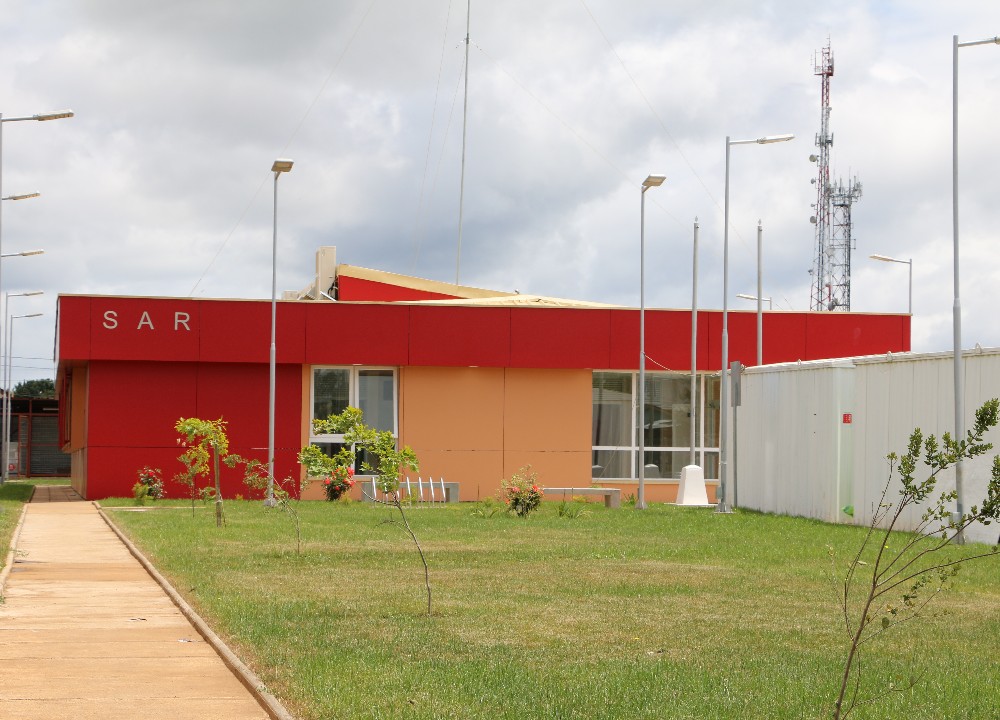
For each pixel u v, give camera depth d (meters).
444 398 41.00
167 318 39.06
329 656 10.90
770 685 9.98
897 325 43.25
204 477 39.28
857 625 13.18
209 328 39.19
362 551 20.66
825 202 72.00
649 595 15.43
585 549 21.31
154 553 20.14
